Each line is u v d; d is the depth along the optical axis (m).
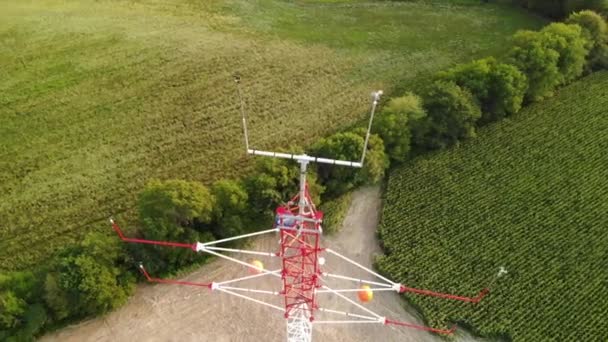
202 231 55.75
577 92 76.69
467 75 69.50
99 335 50.69
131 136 68.38
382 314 53.09
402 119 63.31
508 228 59.72
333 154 59.53
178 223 53.34
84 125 69.50
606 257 57.47
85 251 50.09
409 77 79.25
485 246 58.00
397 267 56.00
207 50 81.94
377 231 59.25
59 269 49.31
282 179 57.12
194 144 67.69
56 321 50.62
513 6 94.88
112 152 66.25
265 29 87.31
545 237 59.03
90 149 66.44
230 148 67.38
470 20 91.38
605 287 55.00
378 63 81.62
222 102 73.50
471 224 59.91
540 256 57.34
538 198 62.78
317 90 76.25
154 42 82.81
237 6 92.44
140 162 65.25
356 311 53.22
